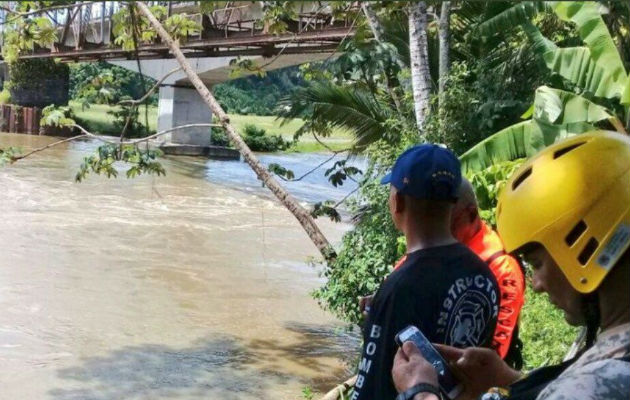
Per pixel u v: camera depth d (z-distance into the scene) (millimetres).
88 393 6781
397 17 8812
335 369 7766
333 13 7309
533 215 1196
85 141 32625
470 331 2047
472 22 8938
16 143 30156
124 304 9672
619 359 1062
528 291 5910
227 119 6223
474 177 6219
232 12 14555
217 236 14633
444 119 7465
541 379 1290
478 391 1675
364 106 10242
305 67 8219
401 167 2137
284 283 11320
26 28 7668
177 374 7387
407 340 1678
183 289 10625
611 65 6191
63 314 9062
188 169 25938
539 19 9062
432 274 2025
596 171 1160
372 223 6938
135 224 15227
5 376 7031
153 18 6715
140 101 7352
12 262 11367
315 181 25312
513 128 6473
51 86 36594
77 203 17234
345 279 6910
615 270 1147
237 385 7191
